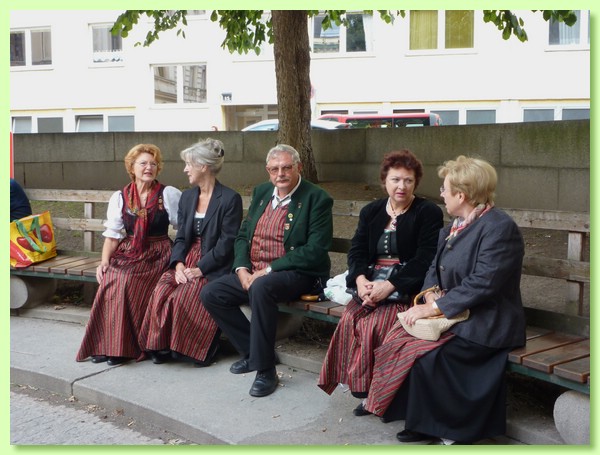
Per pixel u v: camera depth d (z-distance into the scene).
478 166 3.35
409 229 3.75
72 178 10.19
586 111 17.98
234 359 4.59
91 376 4.32
